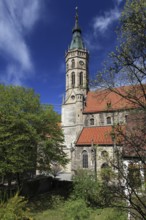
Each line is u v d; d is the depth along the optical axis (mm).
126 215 12922
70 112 53594
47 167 29000
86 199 23125
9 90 27359
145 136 7527
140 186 7184
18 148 24094
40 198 31812
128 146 7434
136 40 8547
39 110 29016
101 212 18234
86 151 42500
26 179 33250
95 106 51250
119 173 7234
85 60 58000
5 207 12844
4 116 24672
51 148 28422
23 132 24984
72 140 51594
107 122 48219
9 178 28359
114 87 10539
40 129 27703
